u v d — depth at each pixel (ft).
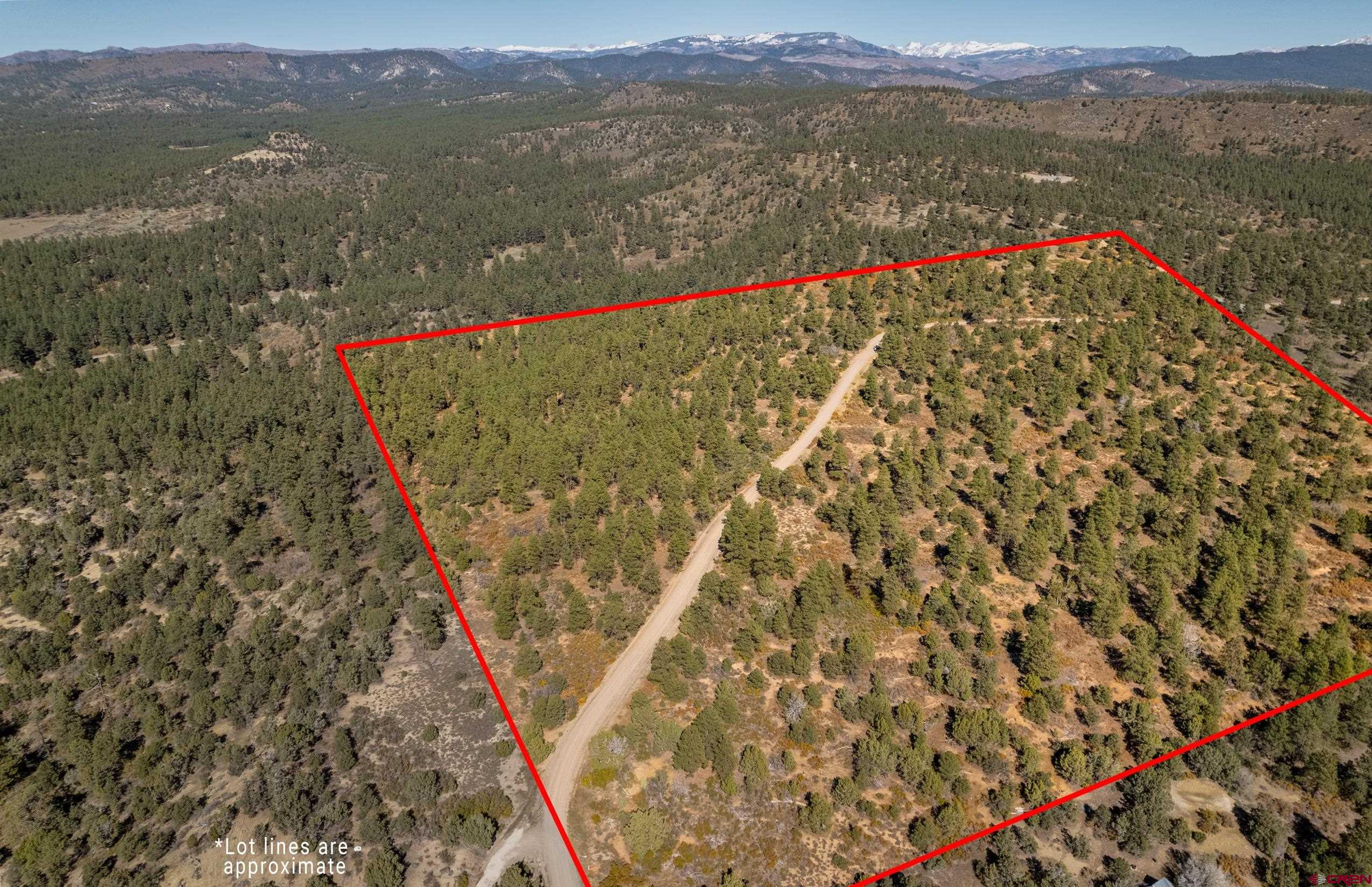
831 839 201.26
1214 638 251.80
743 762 214.48
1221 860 196.85
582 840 207.21
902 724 227.20
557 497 319.06
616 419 385.91
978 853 199.31
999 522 297.74
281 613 301.22
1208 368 390.42
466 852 214.48
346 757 240.73
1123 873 191.52
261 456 394.93
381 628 290.35
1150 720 225.76
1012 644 252.83
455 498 345.51
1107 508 294.25
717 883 193.88
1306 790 213.05
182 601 307.17
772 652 252.01
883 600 263.70
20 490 375.86
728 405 397.80
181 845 222.07
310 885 204.03
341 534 332.39
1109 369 397.39
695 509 321.93
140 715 258.37
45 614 299.38
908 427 373.81
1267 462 318.04
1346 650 230.27
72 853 218.38
